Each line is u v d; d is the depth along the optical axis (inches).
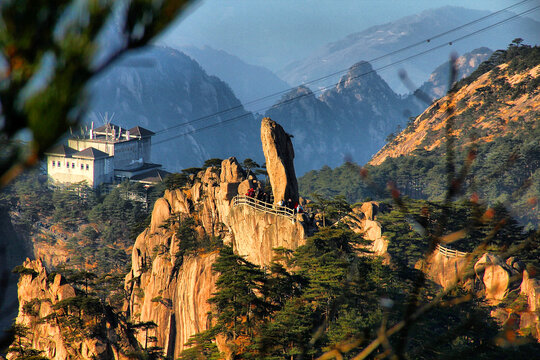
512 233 4822.8
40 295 6953.7
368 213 6811.0
